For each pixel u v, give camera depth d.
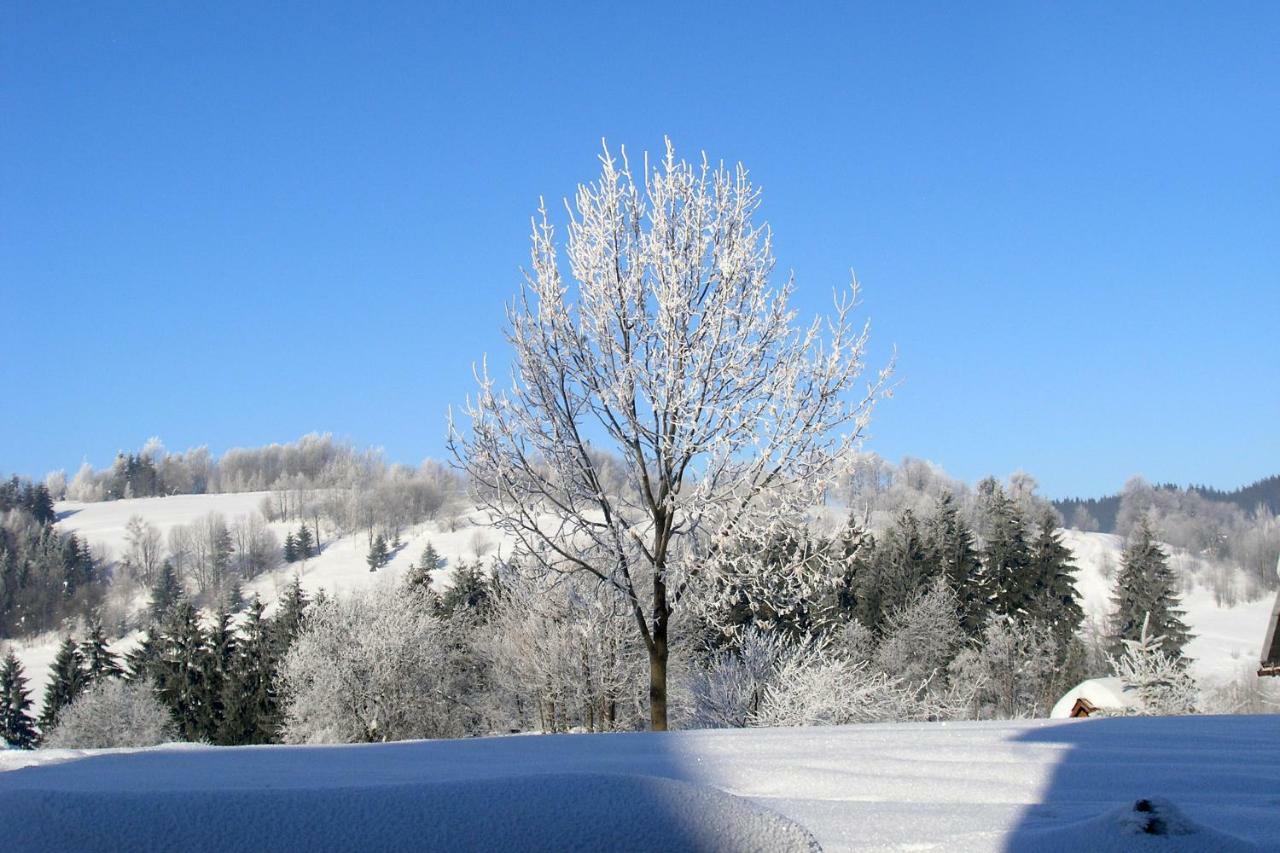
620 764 4.44
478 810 2.69
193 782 4.08
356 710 32.38
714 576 11.73
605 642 23.41
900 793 3.71
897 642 38.81
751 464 11.74
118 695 37.12
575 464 11.89
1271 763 4.25
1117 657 40.56
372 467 127.25
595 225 12.61
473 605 47.19
